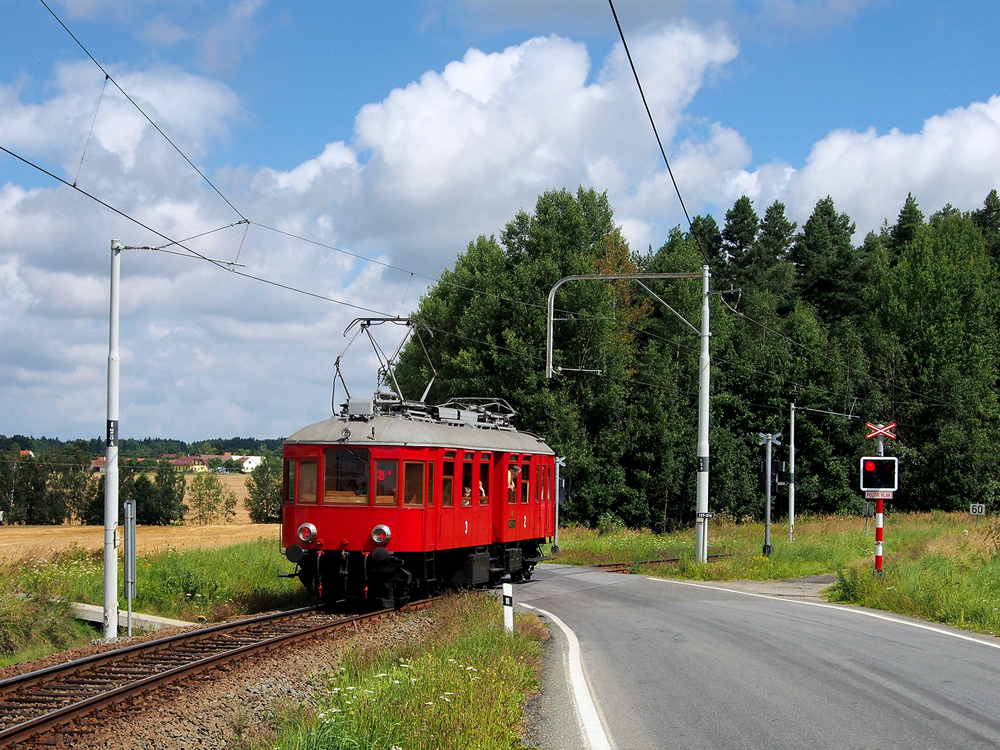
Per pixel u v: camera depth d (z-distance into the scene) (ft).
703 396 84.99
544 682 32.55
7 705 31.07
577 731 25.44
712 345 191.01
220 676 35.01
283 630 45.70
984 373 202.49
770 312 212.43
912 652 37.99
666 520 176.96
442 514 57.41
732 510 184.03
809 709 27.68
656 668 34.71
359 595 55.06
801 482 191.11
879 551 63.10
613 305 171.83
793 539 115.14
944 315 207.51
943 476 195.31
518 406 152.25
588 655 37.93
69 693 32.48
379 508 54.08
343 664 35.47
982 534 81.10
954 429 194.29
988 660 36.17
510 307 155.12
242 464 492.95
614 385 160.86
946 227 231.71
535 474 74.64
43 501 294.46
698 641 41.24
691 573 78.28
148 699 31.50
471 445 62.18
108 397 50.62
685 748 23.56
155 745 27.22
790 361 199.00
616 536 127.44
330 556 54.90
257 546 88.33
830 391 195.31
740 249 251.60
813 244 255.29
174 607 60.18
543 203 167.02
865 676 32.76
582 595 62.80
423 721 24.14
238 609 59.41
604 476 160.56
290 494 56.13
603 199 202.08
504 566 68.59
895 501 200.44
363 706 25.36
